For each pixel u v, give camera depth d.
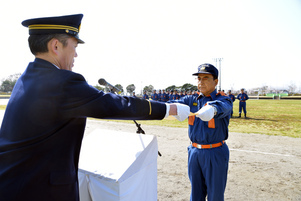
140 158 1.38
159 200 2.68
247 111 15.68
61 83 0.80
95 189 1.32
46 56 0.91
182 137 6.29
